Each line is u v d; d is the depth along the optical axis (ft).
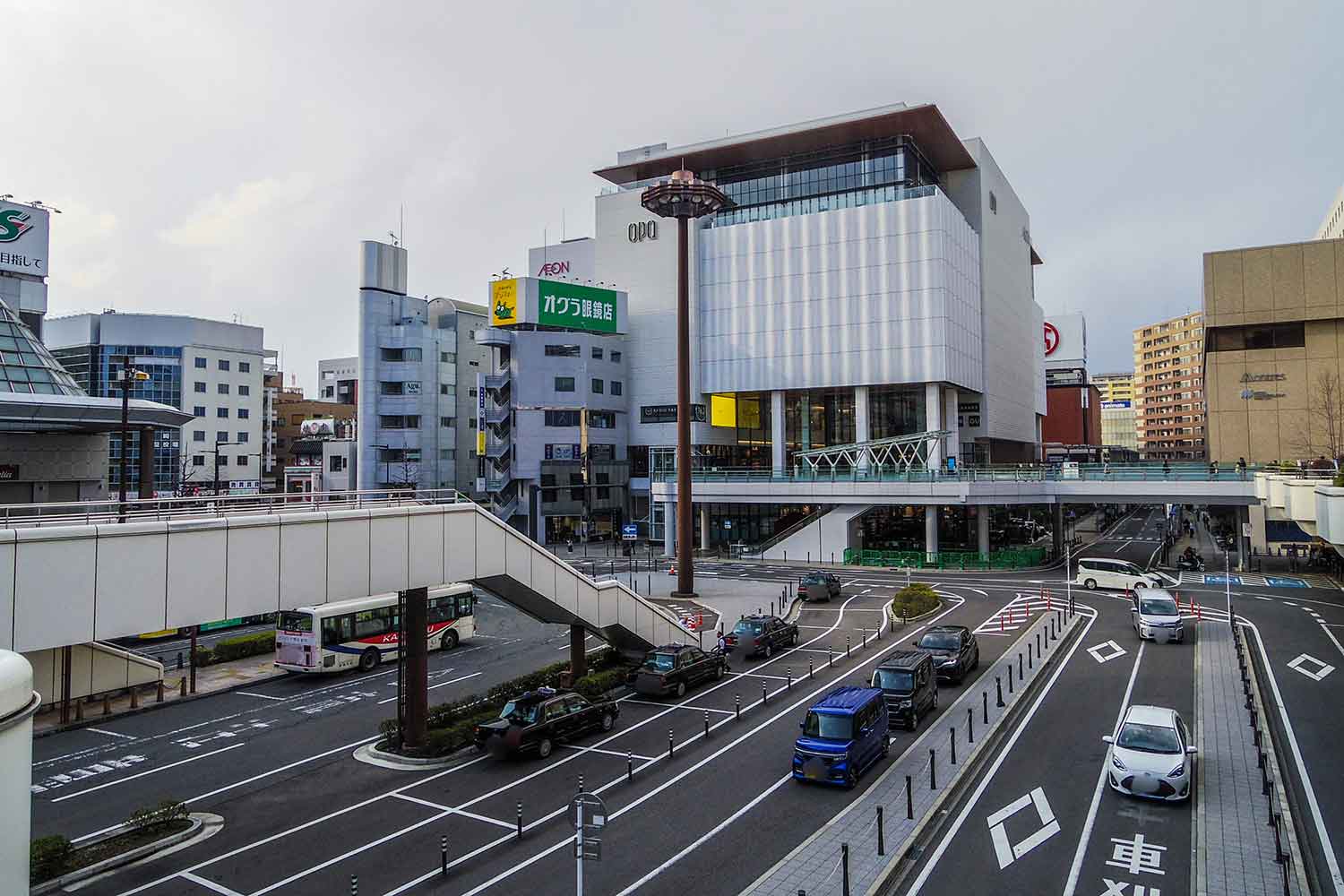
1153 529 347.56
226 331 352.49
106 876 54.29
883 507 283.18
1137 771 61.31
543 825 61.31
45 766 77.97
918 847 55.57
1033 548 229.45
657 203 180.34
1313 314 240.73
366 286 327.67
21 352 194.29
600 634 108.99
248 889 52.24
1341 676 96.27
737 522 277.85
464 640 138.72
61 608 49.62
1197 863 51.72
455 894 50.83
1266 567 197.47
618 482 307.58
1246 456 247.29
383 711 96.89
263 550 62.08
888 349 253.85
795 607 162.40
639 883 51.29
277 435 440.86
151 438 182.91
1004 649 116.06
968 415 293.23
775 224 273.33
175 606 55.93
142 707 98.12
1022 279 362.33
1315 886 49.01
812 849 55.21
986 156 298.35
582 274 344.69
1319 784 64.44
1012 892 49.01
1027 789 64.90
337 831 61.26
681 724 86.74
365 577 70.33
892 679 82.99
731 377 278.67
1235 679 95.61
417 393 326.85
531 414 295.69
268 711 97.19
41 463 193.36
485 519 83.76
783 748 77.30
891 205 255.09
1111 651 111.96
